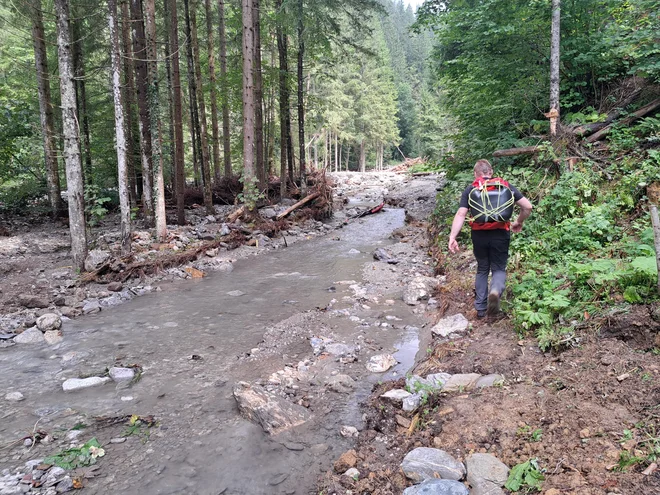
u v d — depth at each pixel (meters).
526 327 4.59
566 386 3.54
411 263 9.62
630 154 7.76
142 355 5.47
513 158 9.70
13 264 10.01
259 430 3.83
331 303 7.33
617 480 2.55
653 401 3.06
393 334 5.97
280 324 6.39
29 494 3.06
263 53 23.56
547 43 9.81
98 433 3.83
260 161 17.72
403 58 79.44
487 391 3.79
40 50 15.53
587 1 8.99
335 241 13.12
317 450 3.54
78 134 9.02
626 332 3.85
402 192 22.45
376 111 54.88
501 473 2.85
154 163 11.33
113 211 17.77
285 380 4.73
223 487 3.14
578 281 4.90
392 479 3.08
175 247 11.08
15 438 3.75
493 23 9.49
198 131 19.41
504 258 5.04
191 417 4.05
